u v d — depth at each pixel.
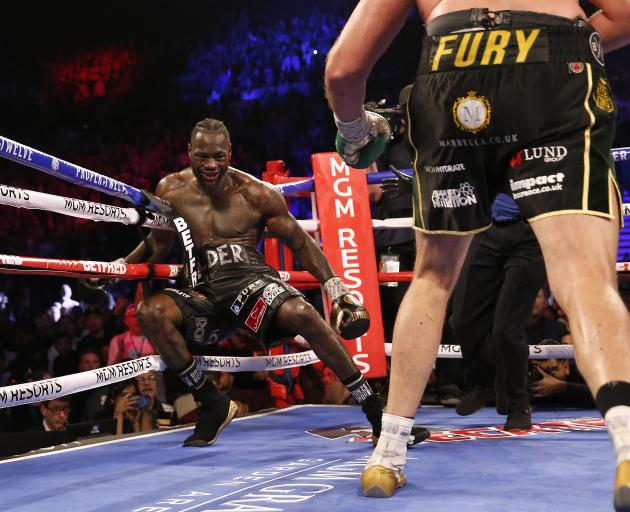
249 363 3.39
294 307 2.86
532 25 1.59
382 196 4.45
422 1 1.76
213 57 16.91
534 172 1.56
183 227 3.00
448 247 1.80
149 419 4.10
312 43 15.98
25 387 2.28
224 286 2.98
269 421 3.53
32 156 2.34
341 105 1.79
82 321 7.34
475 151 1.64
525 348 3.09
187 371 2.84
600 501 1.71
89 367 5.18
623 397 1.29
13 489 2.05
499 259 3.35
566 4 1.63
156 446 2.80
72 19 17.28
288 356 3.71
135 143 15.51
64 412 4.26
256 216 3.09
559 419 3.42
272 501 1.77
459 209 1.69
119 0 17.39
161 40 17.36
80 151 15.41
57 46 17.22
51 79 17.05
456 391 4.27
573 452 2.44
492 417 3.58
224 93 16.31
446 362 4.35
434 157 1.69
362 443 2.81
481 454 2.44
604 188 1.52
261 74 16.14
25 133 16.28
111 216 2.81
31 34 17.05
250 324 2.96
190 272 3.01
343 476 2.08
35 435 2.85
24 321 7.64
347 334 2.85
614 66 12.48
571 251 1.50
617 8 1.67
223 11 17.19
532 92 1.56
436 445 2.65
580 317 1.41
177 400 4.62
